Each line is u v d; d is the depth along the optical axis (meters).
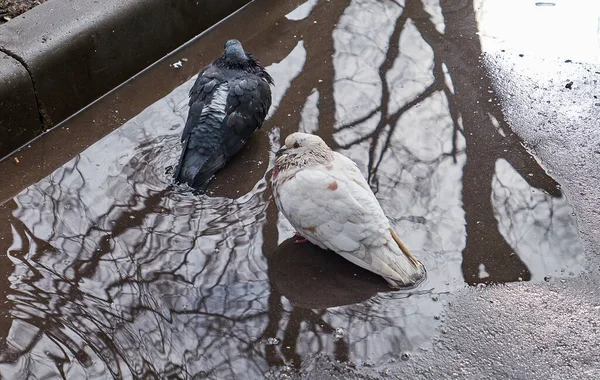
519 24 2.81
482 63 2.71
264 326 2.24
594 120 2.56
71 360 2.20
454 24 2.82
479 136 2.54
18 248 2.36
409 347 2.20
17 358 2.21
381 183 2.45
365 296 2.27
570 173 2.46
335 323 2.23
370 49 2.76
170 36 2.75
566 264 2.30
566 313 2.23
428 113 2.60
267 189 2.46
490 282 2.28
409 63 2.72
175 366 2.19
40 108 2.56
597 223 2.36
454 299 2.26
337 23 2.84
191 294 2.28
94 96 2.65
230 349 2.21
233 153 2.49
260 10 2.88
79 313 2.26
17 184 2.47
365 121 2.58
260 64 2.64
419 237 2.36
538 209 2.39
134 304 2.27
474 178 2.46
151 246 2.36
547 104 2.60
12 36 2.55
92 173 2.49
